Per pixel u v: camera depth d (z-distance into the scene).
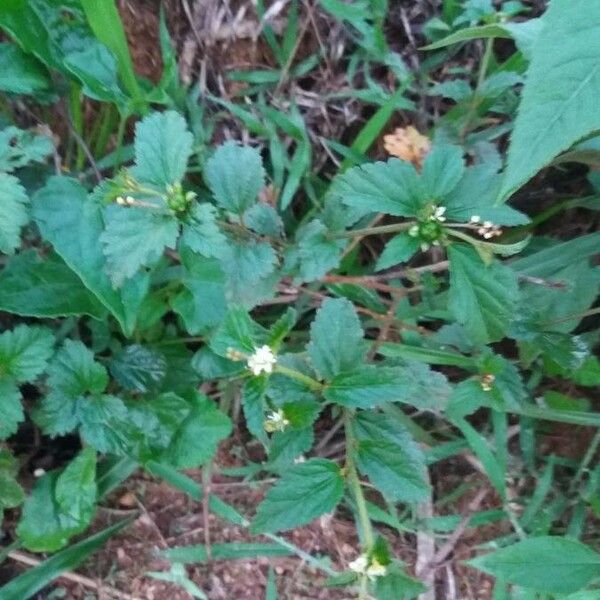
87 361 0.27
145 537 0.31
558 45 0.14
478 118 0.31
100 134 0.31
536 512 0.31
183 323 0.31
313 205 0.32
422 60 0.33
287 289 0.31
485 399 0.26
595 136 0.24
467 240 0.22
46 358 0.26
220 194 0.25
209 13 0.32
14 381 0.26
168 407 0.29
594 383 0.30
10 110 0.30
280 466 0.25
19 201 0.24
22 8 0.26
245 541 0.31
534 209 0.34
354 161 0.31
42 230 0.25
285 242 0.26
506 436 0.31
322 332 0.22
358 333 0.22
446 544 0.31
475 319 0.23
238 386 0.31
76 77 0.27
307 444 0.23
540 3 0.32
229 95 0.32
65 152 0.31
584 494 0.31
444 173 0.22
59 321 0.30
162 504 0.32
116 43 0.26
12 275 0.27
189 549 0.30
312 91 0.33
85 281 0.25
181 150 0.22
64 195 0.26
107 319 0.30
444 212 0.23
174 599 0.30
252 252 0.25
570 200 0.32
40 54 0.27
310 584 0.31
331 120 0.33
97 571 0.30
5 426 0.26
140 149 0.22
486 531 0.32
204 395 0.29
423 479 0.22
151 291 0.29
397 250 0.23
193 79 0.32
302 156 0.31
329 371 0.22
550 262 0.30
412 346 0.29
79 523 0.28
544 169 0.33
